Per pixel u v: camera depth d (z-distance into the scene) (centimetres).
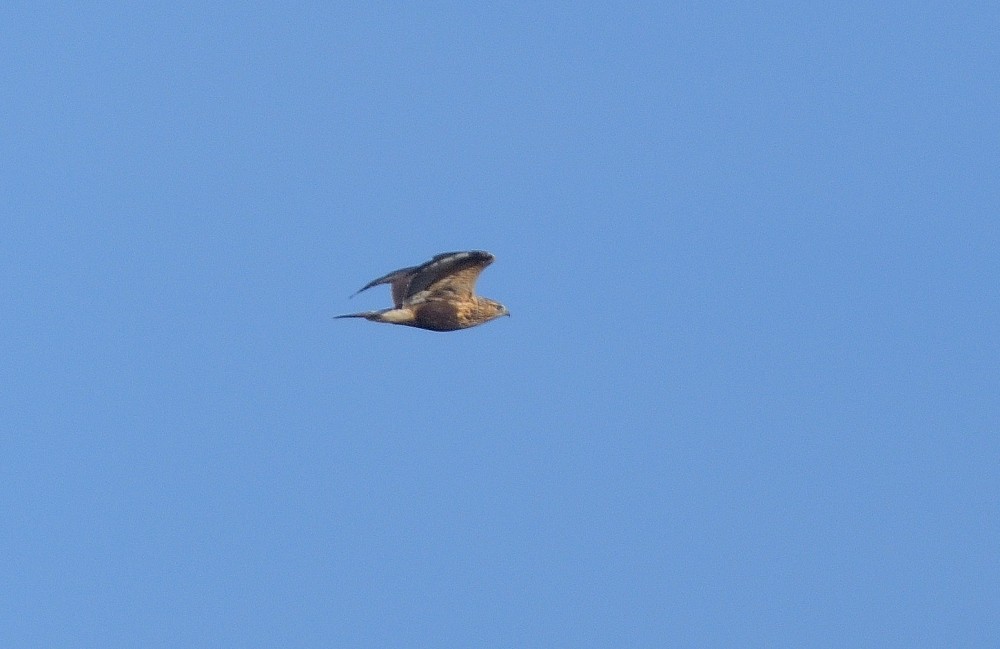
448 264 2497
